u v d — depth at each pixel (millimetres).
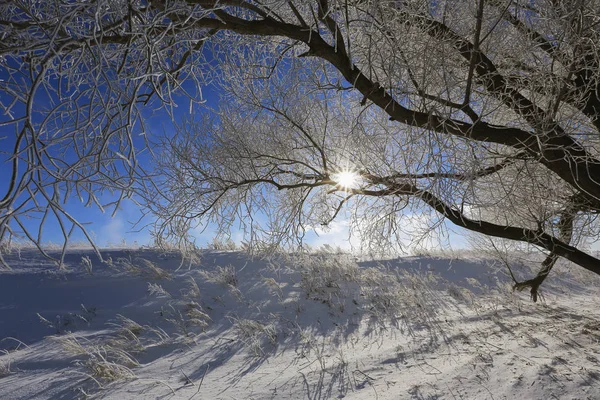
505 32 3668
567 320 6008
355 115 4973
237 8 3455
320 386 3902
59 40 1509
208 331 5727
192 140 4906
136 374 4398
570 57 3238
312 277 7621
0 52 1516
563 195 4941
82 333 5703
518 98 3494
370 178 4484
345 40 3688
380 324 6000
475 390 3461
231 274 7680
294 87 4750
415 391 3549
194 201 4703
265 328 5598
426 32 3354
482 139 3195
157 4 1958
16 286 7145
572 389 3297
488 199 4426
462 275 9742
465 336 5223
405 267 10102
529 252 5703
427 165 2895
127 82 1732
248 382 4102
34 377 4414
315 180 4949
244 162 5020
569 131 3629
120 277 7594
